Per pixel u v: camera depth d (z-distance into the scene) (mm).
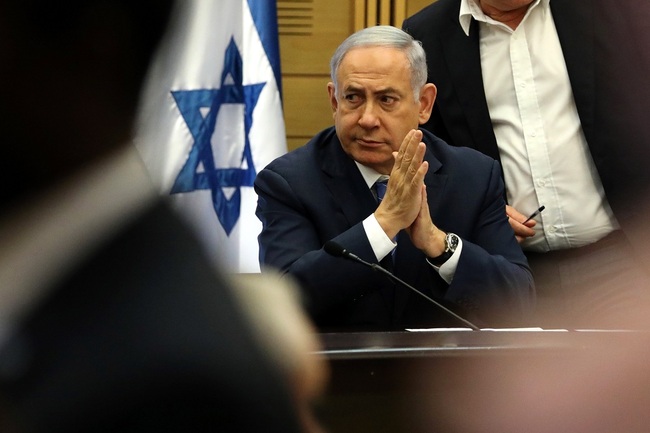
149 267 1106
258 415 1090
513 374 3426
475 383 3430
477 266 5852
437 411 3398
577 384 3412
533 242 7188
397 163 5711
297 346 1182
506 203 7230
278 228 6039
